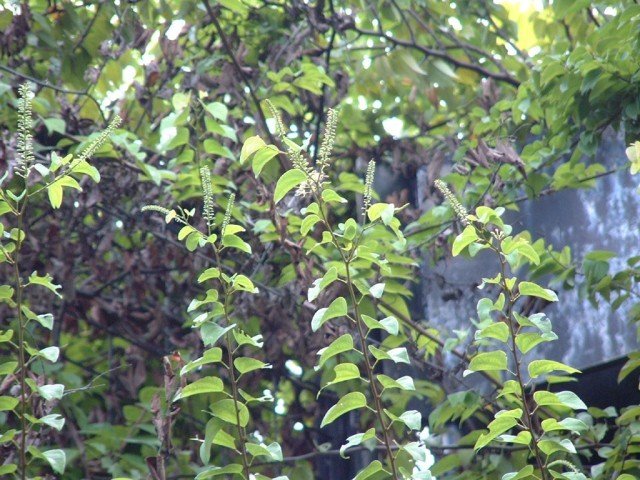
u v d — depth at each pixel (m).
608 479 6.29
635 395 7.71
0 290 4.25
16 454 5.11
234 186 6.98
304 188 3.99
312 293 4.08
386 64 8.74
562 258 6.94
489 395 7.02
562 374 7.60
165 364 4.86
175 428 8.04
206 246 7.48
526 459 6.75
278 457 4.20
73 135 7.36
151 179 7.00
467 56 9.26
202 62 7.59
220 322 7.12
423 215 7.78
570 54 6.68
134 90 8.27
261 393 8.50
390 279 7.45
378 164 8.80
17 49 7.13
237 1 7.09
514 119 7.44
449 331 8.02
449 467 6.90
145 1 7.96
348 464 8.37
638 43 6.43
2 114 7.25
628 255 7.61
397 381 4.04
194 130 7.44
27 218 7.49
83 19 7.91
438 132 9.21
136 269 7.57
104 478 7.38
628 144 6.66
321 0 7.93
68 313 7.88
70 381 7.21
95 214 7.84
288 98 8.23
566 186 7.36
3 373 4.31
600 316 7.57
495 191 7.44
